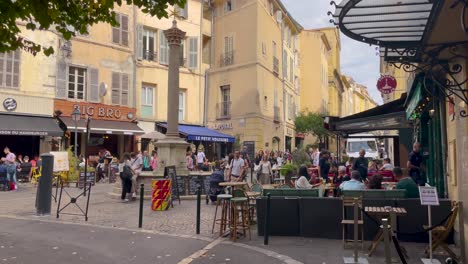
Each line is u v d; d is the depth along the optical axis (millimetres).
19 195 16250
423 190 6758
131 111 26453
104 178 23156
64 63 23500
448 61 6859
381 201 8023
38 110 22281
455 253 7000
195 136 26281
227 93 30938
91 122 23938
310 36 45969
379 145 30656
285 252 7352
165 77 28609
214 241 8289
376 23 6008
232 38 30828
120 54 26188
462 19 4879
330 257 7000
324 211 8453
